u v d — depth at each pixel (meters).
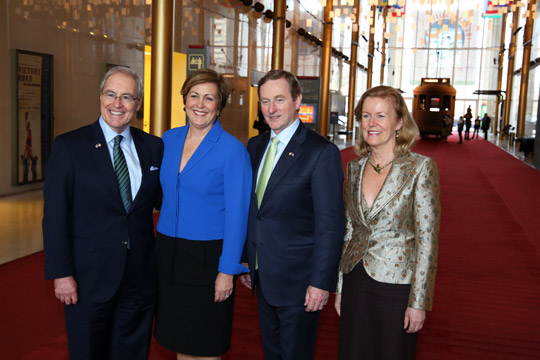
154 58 7.62
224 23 13.13
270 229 2.13
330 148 2.10
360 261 2.01
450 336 3.35
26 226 6.10
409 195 1.94
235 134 13.88
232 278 2.19
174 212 2.23
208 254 2.23
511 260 5.18
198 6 11.82
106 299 2.09
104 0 9.96
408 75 40.19
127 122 2.12
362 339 1.97
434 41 39.47
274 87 2.07
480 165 13.98
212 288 2.24
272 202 2.11
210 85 2.16
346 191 2.13
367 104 2.01
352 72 24.28
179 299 2.26
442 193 9.27
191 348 2.28
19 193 8.44
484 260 5.16
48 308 3.59
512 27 29.08
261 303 2.27
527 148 16.55
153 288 2.28
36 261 4.70
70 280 2.05
